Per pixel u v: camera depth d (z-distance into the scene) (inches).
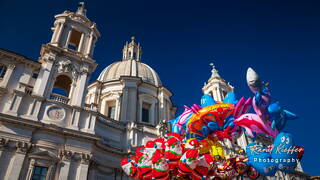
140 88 1612.9
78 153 922.7
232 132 438.0
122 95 1510.8
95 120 1041.5
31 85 1034.1
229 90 1755.7
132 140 1185.4
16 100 890.7
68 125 962.7
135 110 1430.9
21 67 1005.8
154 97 1604.3
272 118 347.6
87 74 1144.8
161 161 408.5
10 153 801.6
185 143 431.5
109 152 1101.7
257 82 321.7
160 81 1857.8
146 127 1288.1
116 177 1083.9
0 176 753.0
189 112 490.9
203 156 404.8
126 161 500.7
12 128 833.5
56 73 1064.2
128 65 1818.4
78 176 879.7
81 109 1019.9
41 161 842.2
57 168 857.5
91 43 1253.1
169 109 1742.1
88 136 959.6
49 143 881.5
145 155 446.0
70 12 1293.1
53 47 1091.9
